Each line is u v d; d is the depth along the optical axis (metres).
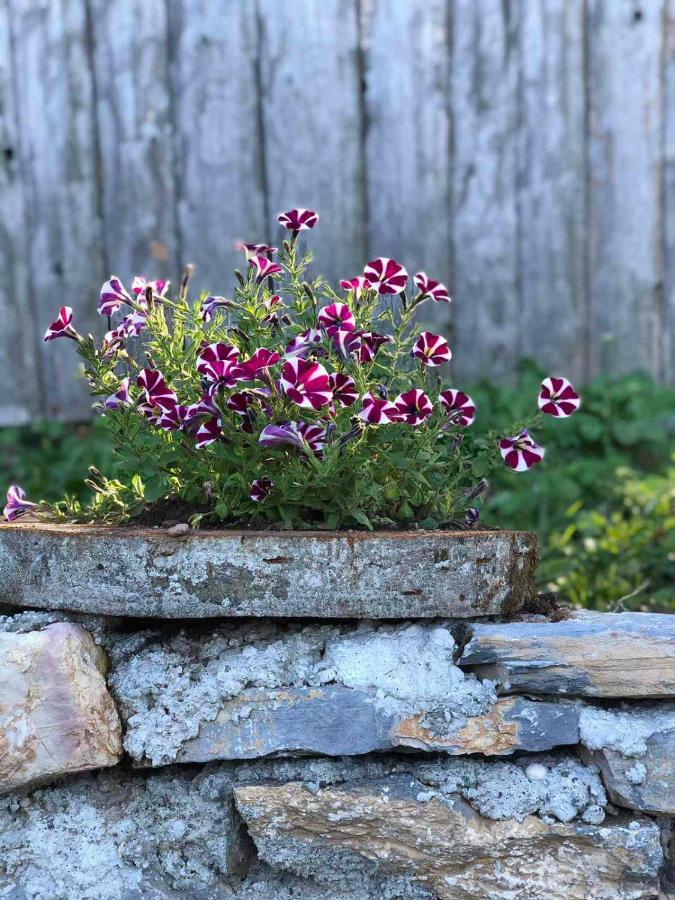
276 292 2.33
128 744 2.17
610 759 2.13
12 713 2.12
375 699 2.16
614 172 3.57
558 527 3.21
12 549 2.22
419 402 2.14
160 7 3.45
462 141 3.53
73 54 3.47
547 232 3.59
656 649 2.14
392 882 2.17
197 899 2.16
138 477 2.32
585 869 2.13
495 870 2.13
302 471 2.16
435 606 2.17
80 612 2.21
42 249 3.57
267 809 2.14
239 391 2.19
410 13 3.46
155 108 3.49
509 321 3.62
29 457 3.55
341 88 3.48
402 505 2.29
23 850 2.17
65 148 3.52
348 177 3.53
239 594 2.15
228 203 3.53
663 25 3.51
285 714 2.16
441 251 3.58
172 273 3.57
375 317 2.37
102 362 2.30
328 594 2.15
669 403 3.50
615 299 3.63
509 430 2.32
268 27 3.45
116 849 2.17
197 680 2.18
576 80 3.52
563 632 2.16
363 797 2.14
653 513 3.06
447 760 2.17
